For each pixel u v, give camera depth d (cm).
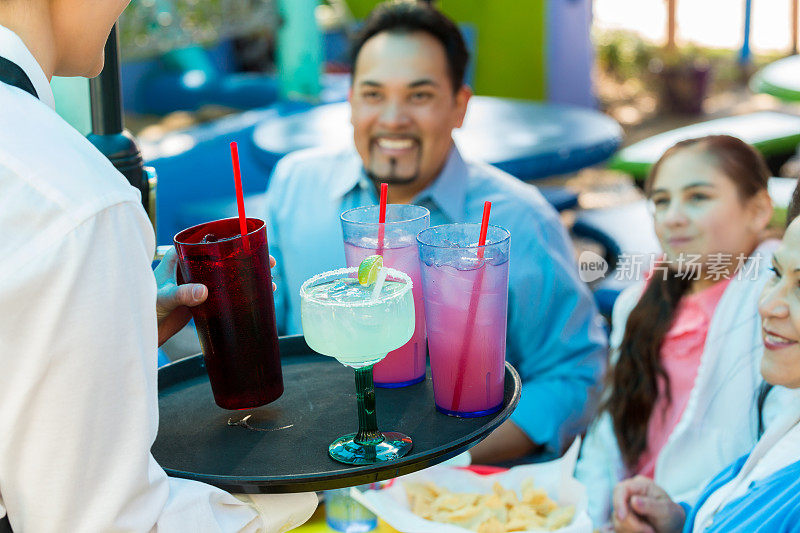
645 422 162
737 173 153
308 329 101
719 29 980
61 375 81
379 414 112
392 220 127
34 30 91
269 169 354
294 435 106
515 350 196
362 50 196
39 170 81
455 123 205
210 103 652
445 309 106
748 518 123
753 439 150
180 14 509
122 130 143
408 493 147
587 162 344
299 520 103
